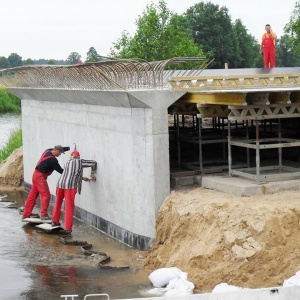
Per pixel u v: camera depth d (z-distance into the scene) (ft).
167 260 48.01
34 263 50.85
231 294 35.55
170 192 52.60
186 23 225.76
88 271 48.57
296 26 133.90
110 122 57.57
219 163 63.72
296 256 42.88
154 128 51.60
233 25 247.50
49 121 72.69
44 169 64.23
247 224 43.86
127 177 55.11
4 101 233.14
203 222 46.42
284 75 53.06
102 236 58.54
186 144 73.00
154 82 52.70
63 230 60.49
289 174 52.95
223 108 54.29
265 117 51.21
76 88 61.31
